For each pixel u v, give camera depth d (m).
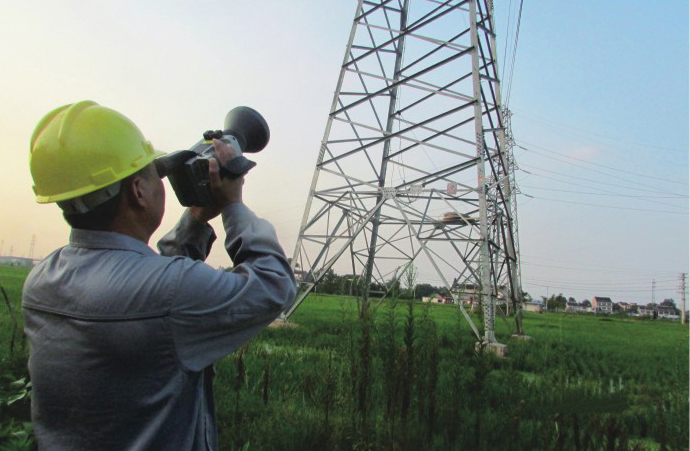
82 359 1.39
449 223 18.23
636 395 6.69
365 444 3.58
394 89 19.06
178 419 1.44
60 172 1.52
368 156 17.16
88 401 1.39
